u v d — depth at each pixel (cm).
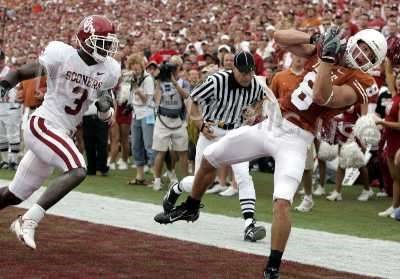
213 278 1509
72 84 1630
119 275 1499
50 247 1734
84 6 6681
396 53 2719
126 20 5978
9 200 1700
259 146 1599
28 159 1669
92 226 2022
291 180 1519
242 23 4341
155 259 1656
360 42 1507
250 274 1551
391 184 2848
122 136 3491
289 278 1545
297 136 1553
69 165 1577
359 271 1647
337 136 2784
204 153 1694
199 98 2030
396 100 2484
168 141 2927
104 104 1700
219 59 3183
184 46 4197
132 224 2098
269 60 3366
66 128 1653
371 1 4044
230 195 2806
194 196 1789
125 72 3328
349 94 1512
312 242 1962
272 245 1487
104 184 3014
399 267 1702
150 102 3030
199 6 5306
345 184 3109
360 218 2406
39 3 7025
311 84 1544
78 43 1628
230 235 2002
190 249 1778
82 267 1552
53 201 1570
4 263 1560
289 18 3884
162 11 5684
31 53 4625
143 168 3052
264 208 2548
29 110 3244
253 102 2030
